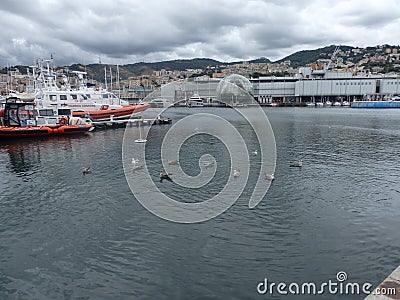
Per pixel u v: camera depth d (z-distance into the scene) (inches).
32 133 1509.6
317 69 6998.0
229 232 460.4
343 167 888.3
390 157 1047.0
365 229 464.1
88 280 349.7
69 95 1946.4
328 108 4776.1
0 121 1685.5
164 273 359.3
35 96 1852.9
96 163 959.0
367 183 717.3
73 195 646.5
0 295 327.0
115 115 2108.8
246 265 371.6
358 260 378.0
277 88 5964.6
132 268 370.6
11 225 500.4
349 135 1668.3
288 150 1192.8
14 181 763.4
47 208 573.9
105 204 589.3
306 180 743.1
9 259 396.8
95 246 426.0
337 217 512.4
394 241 424.2
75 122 1721.2
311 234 449.7
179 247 418.0
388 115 3225.9
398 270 305.0
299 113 3612.2
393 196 621.3
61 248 422.3
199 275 353.7
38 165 941.2
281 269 362.3
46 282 348.2
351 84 5585.6
